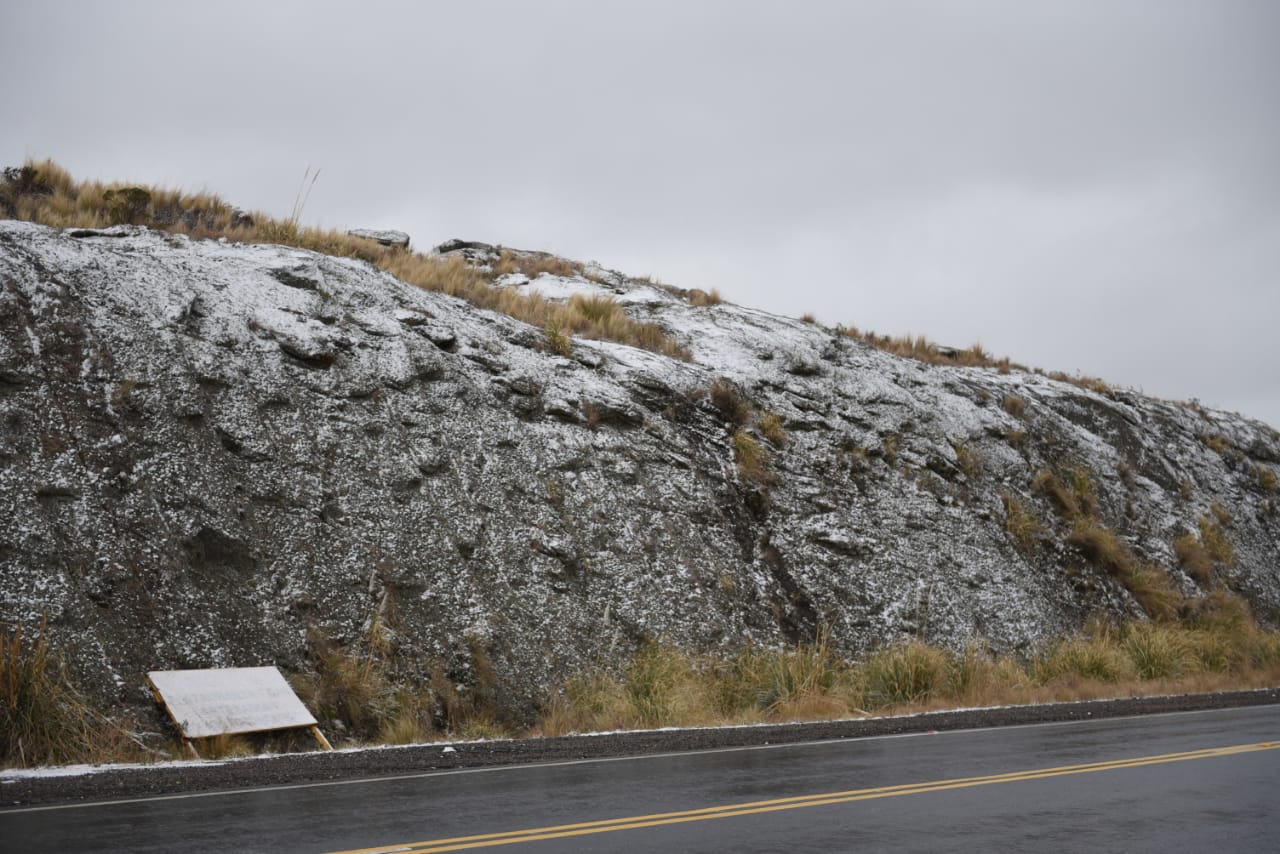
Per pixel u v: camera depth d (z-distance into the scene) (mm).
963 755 11383
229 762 10594
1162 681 21969
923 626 21953
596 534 19172
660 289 34750
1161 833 7266
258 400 17062
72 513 13422
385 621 14945
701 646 18172
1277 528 37812
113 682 11883
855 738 13227
